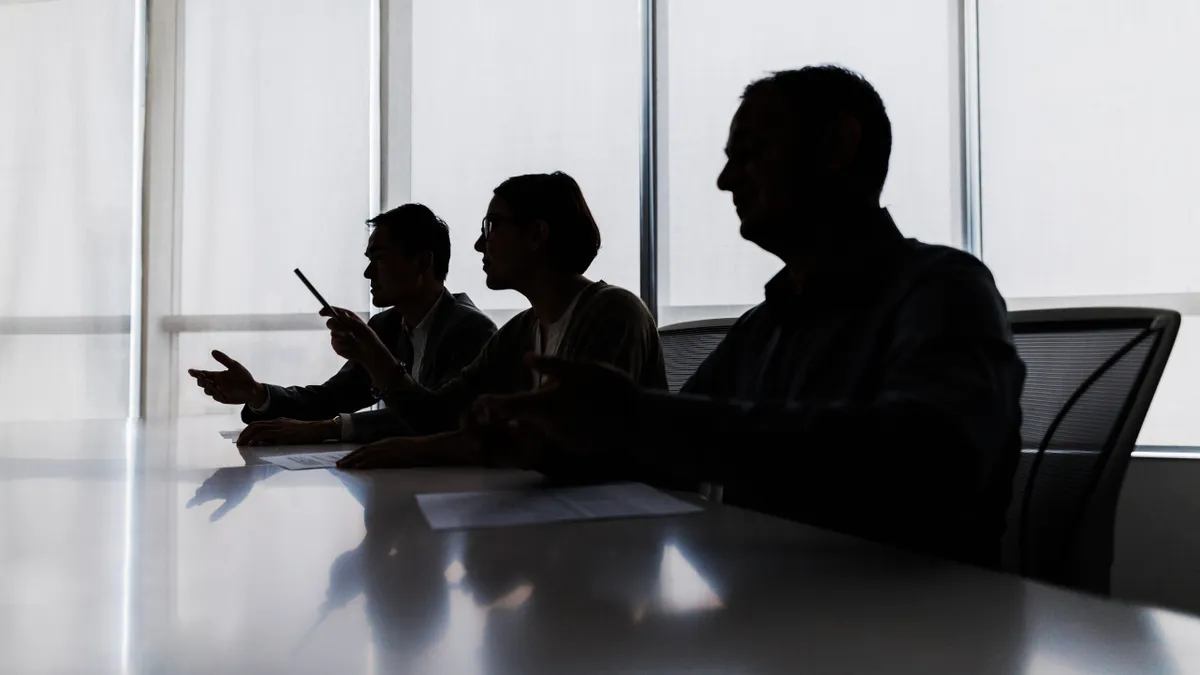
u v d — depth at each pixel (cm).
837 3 324
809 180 104
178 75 325
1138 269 296
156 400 322
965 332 80
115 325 321
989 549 89
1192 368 284
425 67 331
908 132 321
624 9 333
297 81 328
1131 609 49
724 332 169
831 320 105
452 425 163
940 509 87
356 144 329
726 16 329
